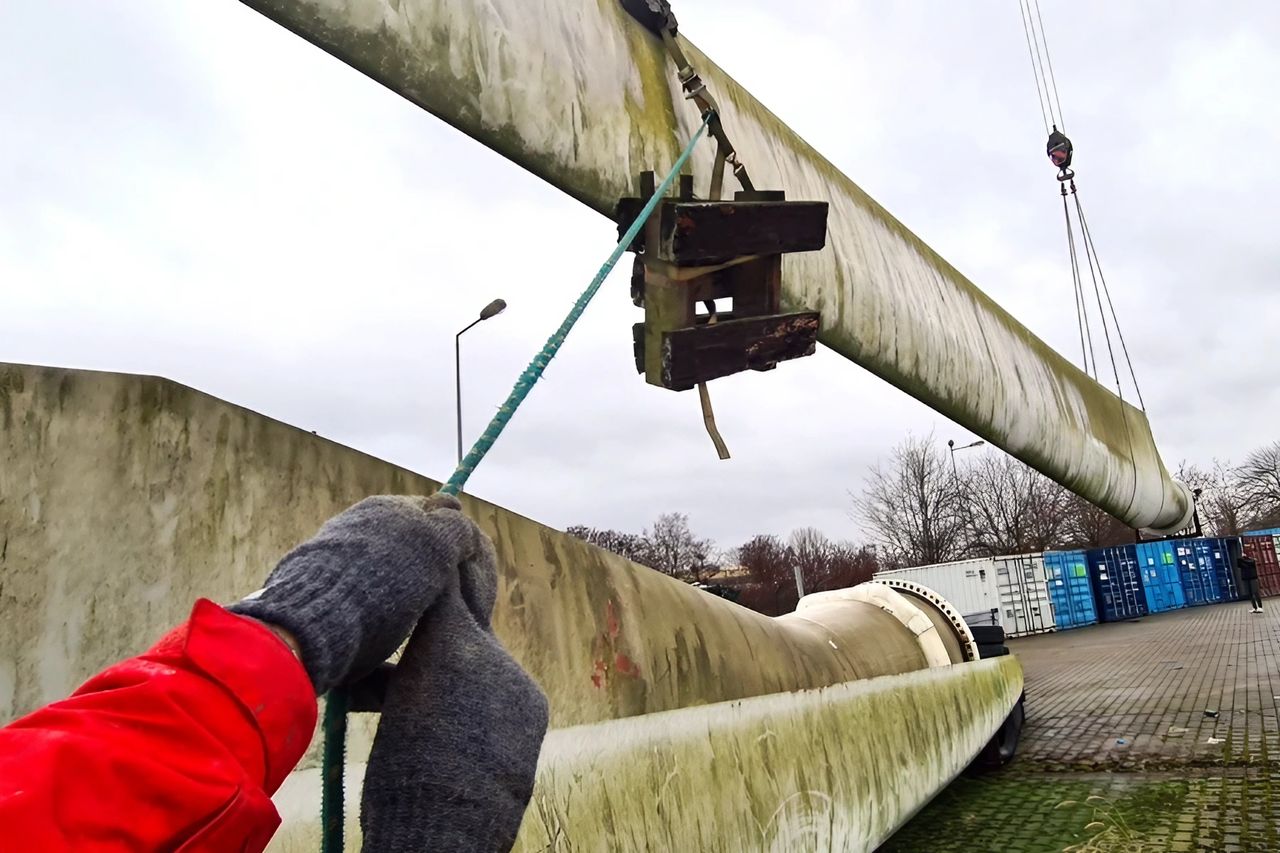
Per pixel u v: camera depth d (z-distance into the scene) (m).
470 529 1.01
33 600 1.58
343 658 0.80
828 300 3.52
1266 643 16.41
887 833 4.87
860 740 4.77
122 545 1.71
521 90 2.57
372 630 0.84
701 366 2.40
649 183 2.73
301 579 0.81
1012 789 7.35
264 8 2.12
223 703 0.68
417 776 0.85
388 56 2.29
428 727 0.87
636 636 3.24
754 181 3.32
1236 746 7.95
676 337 2.36
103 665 1.66
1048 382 5.23
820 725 4.41
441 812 0.84
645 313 2.55
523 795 0.91
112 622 1.68
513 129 2.56
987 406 4.57
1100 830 6.01
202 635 0.71
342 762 0.93
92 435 1.69
